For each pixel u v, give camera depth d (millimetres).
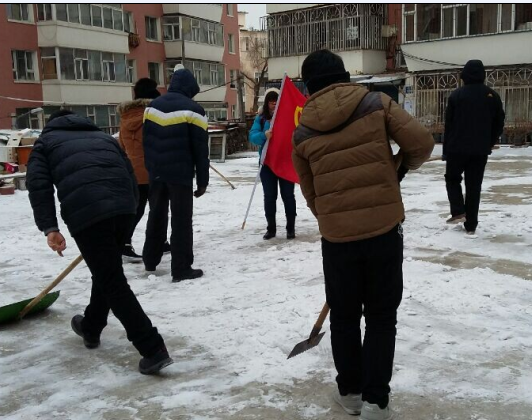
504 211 7863
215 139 20859
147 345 3309
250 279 5172
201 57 38625
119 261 3357
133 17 33844
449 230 6688
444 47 23781
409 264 5305
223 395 3043
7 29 26203
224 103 41750
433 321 3910
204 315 4273
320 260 5672
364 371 2650
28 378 3367
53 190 3377
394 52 27172
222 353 3576
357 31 26641
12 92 26500
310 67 2750
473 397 2895
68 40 28172
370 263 2637
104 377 3348
